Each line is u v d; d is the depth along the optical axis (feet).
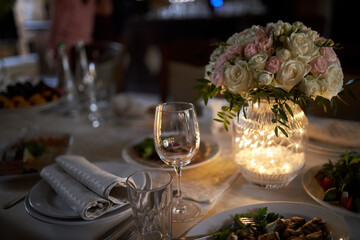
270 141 2.31
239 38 2.28
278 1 11.96
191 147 2.12
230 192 2.44
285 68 1.97
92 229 2.00
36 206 2.15
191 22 13.20
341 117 3.94
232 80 2.08
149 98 4.83
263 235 1.70
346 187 2.08
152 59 14.42
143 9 14.46
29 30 16.52
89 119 4.22
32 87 4.02
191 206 2.24
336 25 11.31
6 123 4.23
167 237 1.82
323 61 2.05
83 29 9.33
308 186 2.34
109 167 2.59
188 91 5.79
